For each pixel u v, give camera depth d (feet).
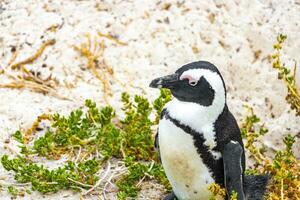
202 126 25.40
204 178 26.16
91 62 37.22
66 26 38.65
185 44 37.91
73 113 32.19
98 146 31.91
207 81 25.36
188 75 25.46
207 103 25.45
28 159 31.65
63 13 39.27
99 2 39.70
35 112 34.42
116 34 38.45
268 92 37.32
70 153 32.04
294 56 38.01
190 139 25.46
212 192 25.94
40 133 33.73
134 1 39.52
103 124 31.96
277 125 35.99
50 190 29.40
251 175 28.32
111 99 35.53
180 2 39.40
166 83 25.81
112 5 39.45
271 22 39.27
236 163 25.31
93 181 29.91
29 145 32.86
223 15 39.17
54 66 37.14
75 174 29.86
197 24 38.55
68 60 37.40
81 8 39.45
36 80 36.63
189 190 26.71
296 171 31.45
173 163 26.12
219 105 25.58
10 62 37.40
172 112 25.72
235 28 38.86
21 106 34.76
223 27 38.73
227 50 38.14
